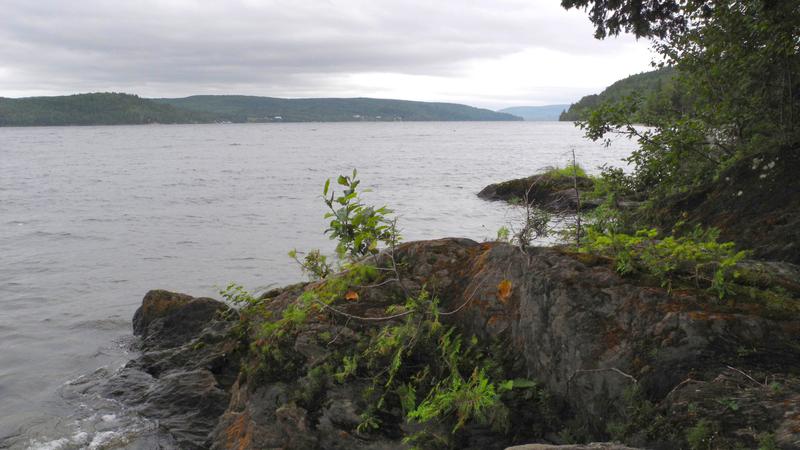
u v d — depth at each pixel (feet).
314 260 23.50
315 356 14.96
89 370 26.40
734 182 23.76
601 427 11.50
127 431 20.20
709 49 26.22
